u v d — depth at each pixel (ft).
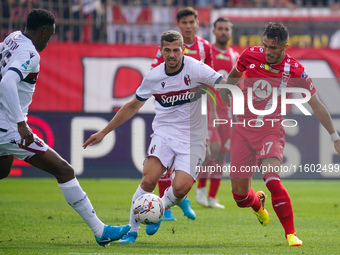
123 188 130.21
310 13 158.61
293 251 61.77
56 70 142.20
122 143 143.33
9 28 143.13
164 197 68.54
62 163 61.98
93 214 62.54
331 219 91.25
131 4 159.33
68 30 157.58
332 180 158.10
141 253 59.31
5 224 80.79
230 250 62.08
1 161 64.69
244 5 180.04
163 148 68.18
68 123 142.31
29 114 141.28
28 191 122.31
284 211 66.49
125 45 143.64
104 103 143.13
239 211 100.68
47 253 58.80
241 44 155.84
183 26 96.68
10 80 57.36
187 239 70.74
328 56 142.41
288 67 69.10
